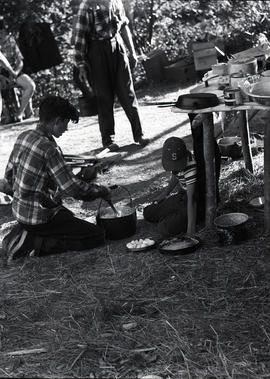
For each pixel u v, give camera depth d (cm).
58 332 421
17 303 466
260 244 499
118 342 402
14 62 1114
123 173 728
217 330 402
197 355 381
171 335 402
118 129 938
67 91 1341
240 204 577
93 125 994
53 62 1226
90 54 795
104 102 810
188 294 448
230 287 450
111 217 557
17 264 526
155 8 1412
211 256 493
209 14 1466
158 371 371
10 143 966
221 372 364
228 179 635
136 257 508
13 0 1271
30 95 1130
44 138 517
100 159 742
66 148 867
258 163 669
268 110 502
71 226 532
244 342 388
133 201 635
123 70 803
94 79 805
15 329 432
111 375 372
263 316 411
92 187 526
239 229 506
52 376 376
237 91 493
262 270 463
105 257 517
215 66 623
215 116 871
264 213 521
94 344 402
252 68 570
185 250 498
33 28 1208
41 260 525
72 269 504
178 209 550
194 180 518
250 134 741
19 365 390
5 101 1137
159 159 762
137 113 823
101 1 776
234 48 1456
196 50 1212
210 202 532
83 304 453
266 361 370
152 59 1300
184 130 880
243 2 1485
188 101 511
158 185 663
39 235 532
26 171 517
